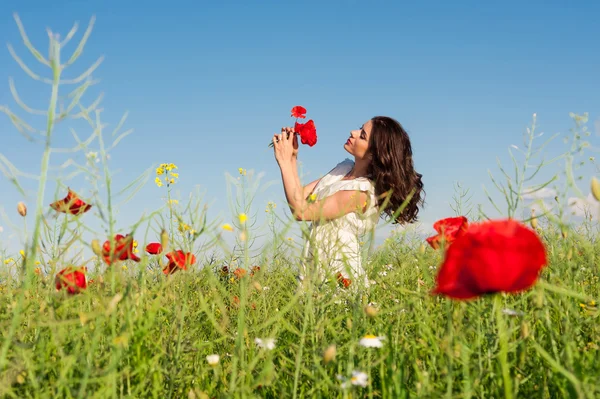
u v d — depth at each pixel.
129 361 1.90
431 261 2.92
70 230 1.80
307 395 2.04
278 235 1.96
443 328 2.05
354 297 2.34
